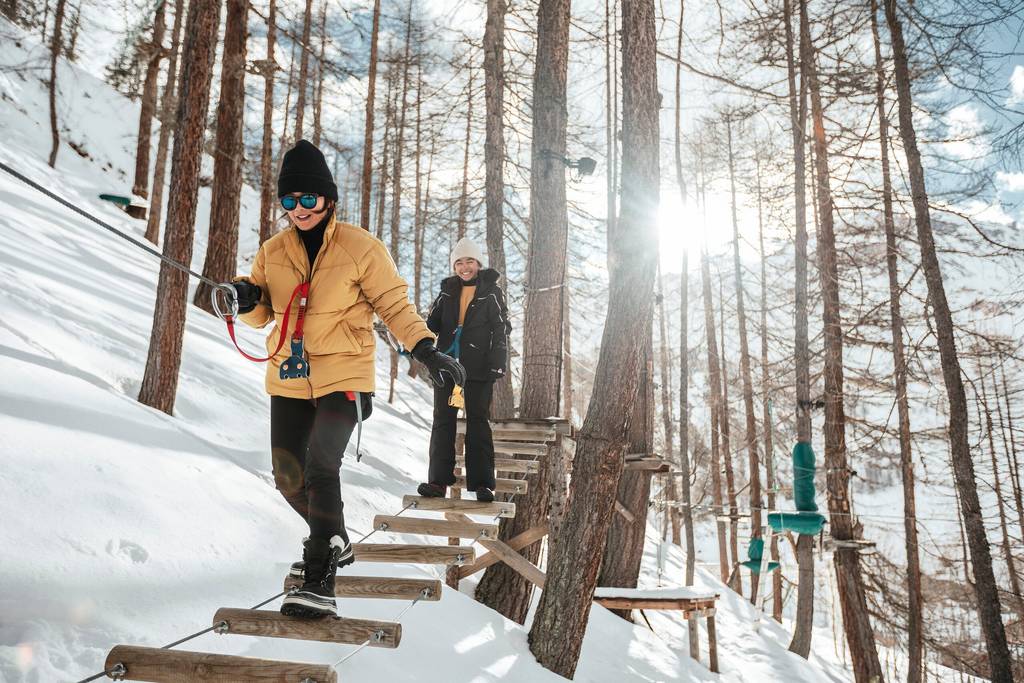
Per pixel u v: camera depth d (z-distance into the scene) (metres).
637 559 11.32
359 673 3.33
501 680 4.30
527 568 6.12
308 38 15.58
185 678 2.22
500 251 10.34
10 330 5.56
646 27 5.98
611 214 11.79
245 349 10.85
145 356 7.09
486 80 10.62
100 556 3.14
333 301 2.77
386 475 8.37
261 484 5.06
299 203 2.74
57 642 2.60
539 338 7.92
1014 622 17.53
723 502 23.47
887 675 14.77
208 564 3.55
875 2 12.24
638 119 5.90
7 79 21.50
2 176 12.97
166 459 4.47
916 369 12.97
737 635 12.94
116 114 26.03
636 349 5.80
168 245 6.24
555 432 6.68
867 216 14.12
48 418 4.12
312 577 2.59
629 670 7.35
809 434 13.30
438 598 3.19
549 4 8.25
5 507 3.09
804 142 13.88
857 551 13.24
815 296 14.86
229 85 12.85
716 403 22.83
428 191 21.06
